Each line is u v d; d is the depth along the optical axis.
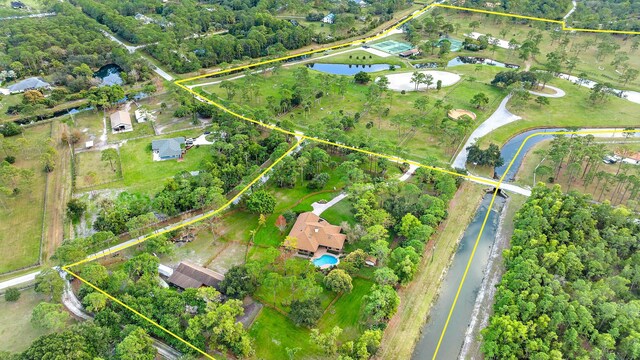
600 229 125.38
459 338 103.75
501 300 102.06
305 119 194.00
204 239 129.25
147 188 149.62
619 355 92.69
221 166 152.38
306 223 128.38
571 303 97.50
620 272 110.06
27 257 121.94
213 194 131.12
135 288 105.00
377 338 93.38
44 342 88.00
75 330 92.31
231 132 171.25
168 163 163.88
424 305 109.81
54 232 130.88
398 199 136.12
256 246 126.06
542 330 94.75
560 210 127.75
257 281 110.25
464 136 179.75
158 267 114.38
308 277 107.56
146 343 91.94
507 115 199.00
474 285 118.06
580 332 94.81
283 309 106.81
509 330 92.81
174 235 128.88
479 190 152.38
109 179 154.50
